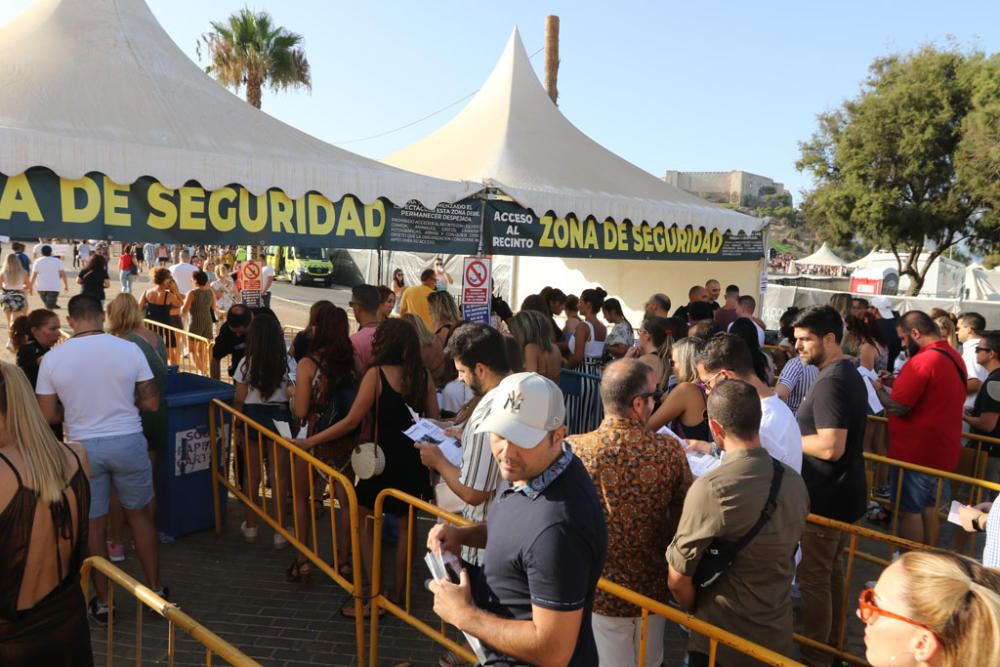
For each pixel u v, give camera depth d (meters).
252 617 4.18
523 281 14.23
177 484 5.12
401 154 10.62
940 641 1.40
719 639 2.36
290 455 4.44
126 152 5.16
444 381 5.79
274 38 25.58
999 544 2.70
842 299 9.51
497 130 9.53
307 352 4.51
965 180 22.33
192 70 7.03
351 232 6.46
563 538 1.79
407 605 3.58
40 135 4.79
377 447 3.92
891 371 8.29
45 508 2.32
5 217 4.72
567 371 7.34
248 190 5.76
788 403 4.90
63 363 3.76
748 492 2.41
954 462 4.77
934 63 23.23
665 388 5.30
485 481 2.98
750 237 11.41
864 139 24.05
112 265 34.06
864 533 3.29
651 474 2.81
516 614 1.89
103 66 6.10
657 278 12.48
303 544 4.46
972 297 25.91
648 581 2.89
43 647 2.38
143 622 4.07
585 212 8.41
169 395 5.08
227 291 14.77
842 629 3.62
